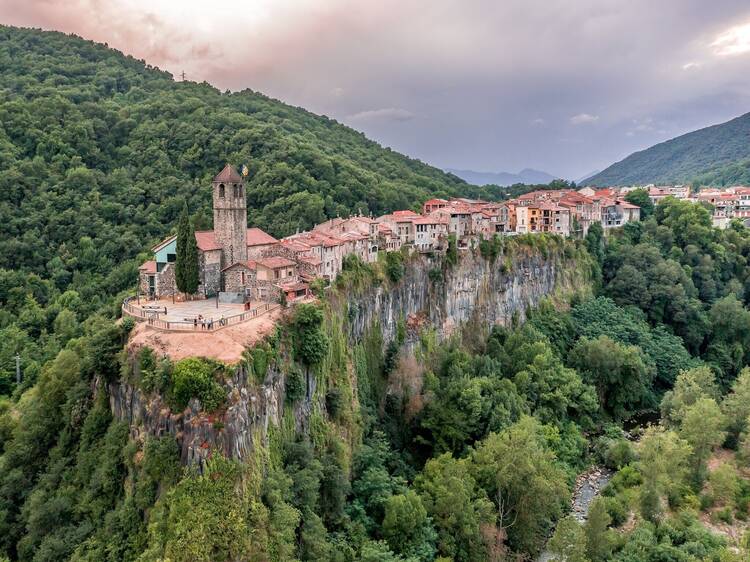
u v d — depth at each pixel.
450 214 174.88
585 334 168.88
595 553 84.81
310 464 81.94
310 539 74.12
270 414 79.56
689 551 86.69
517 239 178.75
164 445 68.06
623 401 150.62
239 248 113.19
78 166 188.25
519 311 173.50
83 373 86.25
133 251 166.88
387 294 133.88
